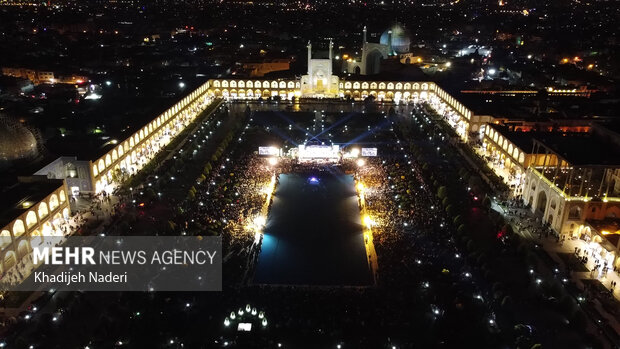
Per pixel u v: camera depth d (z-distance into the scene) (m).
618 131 105.88
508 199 105.25
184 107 163.38
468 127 143.25
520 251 81.50
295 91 199.62
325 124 161.75
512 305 69.75
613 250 78.00
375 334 63.22
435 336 63.28
